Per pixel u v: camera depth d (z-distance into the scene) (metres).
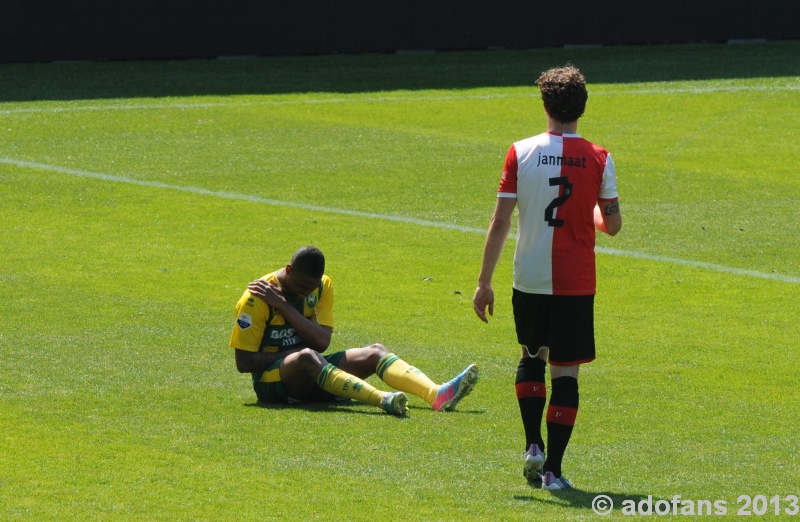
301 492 17.81
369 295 35.69
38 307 32.94
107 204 49.66
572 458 20.12
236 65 90.19
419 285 37.22
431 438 20.95
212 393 24.17
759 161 60.00
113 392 24.00
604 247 43.09
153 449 19.91
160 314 32.44
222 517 16.66
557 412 18.16
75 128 67.06
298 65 90.31
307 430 21.28
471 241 44.16
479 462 19.58
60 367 26.20
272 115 71.81
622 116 72.19
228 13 93.38
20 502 17.12
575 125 18.72
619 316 33.47
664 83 82.00
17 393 23.70
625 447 20.89
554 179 18.17
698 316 33.50
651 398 24.67
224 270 38.66
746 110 73.19
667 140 65.38
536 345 18.62
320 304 24.00
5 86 80.25
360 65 90.25
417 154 61.50
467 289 36.81
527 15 96.56
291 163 59.00
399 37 95.69
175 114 71.62
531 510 17.17
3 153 59.84
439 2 95.62
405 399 22.48
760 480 18.98
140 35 92.00
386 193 52.75
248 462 19.27
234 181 54.84
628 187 54.19
